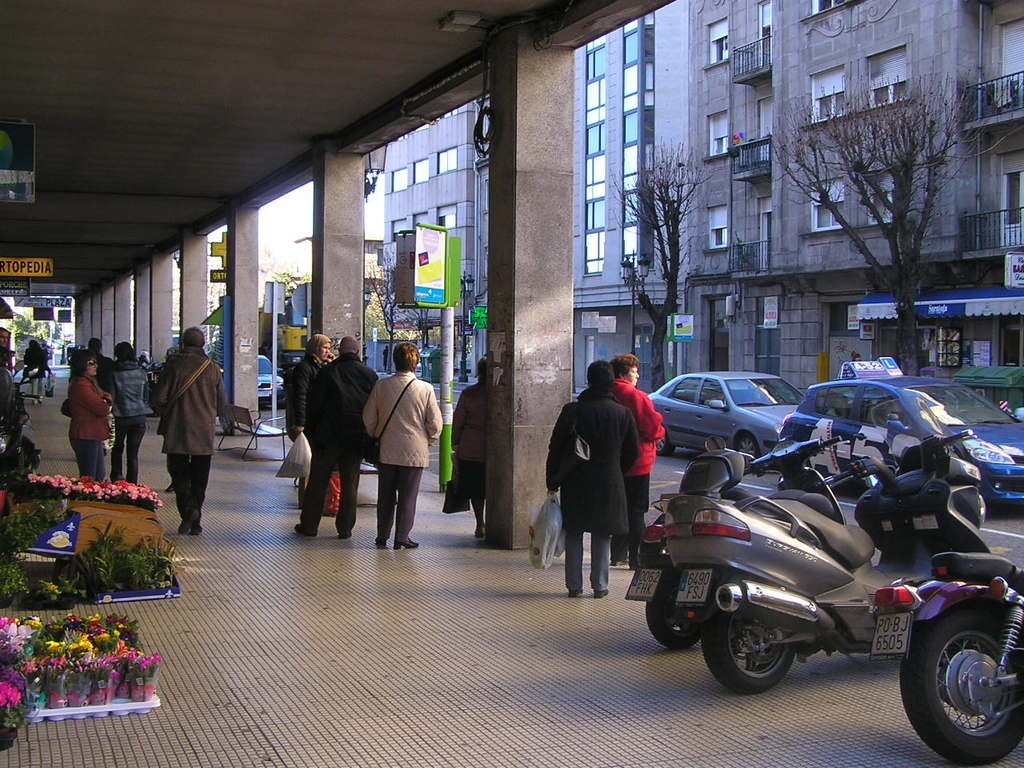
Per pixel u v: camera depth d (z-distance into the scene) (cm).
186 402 984
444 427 1325
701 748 480
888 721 521
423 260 1256
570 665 609
